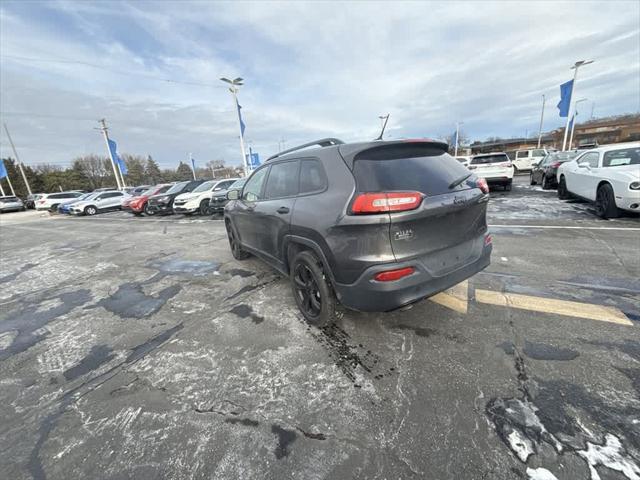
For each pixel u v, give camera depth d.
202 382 2.12
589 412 1.64
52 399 2.07
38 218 19.92
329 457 1.50
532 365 2.01
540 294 2.98
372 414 1.73
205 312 3.21
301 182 2.71
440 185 2.26
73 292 4.21
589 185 6.50
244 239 4.30
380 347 2.33
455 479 1.35
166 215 13.94
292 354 2.34
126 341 2.77
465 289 3.17
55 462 1.59
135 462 1.55
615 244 4.35
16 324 3.33
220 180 13.33
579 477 1.32
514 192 11.12
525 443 1.49
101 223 13.17
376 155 2.28
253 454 1.55
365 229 1.99
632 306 2.65
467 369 2.03
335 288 2.31
